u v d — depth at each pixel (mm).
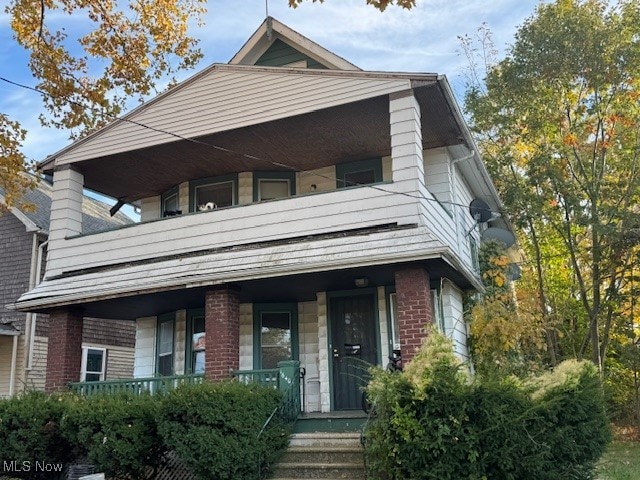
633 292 15586
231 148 12492
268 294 12062
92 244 12406
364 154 13078
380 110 11023
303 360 12531
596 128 16734
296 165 13586
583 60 16031
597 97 16594
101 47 13859
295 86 11133
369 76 10562
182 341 13336
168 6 14180
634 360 16000
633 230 14758
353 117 11273
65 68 13609
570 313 18406
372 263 9383
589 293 18391
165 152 12547
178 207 14461
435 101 10812
